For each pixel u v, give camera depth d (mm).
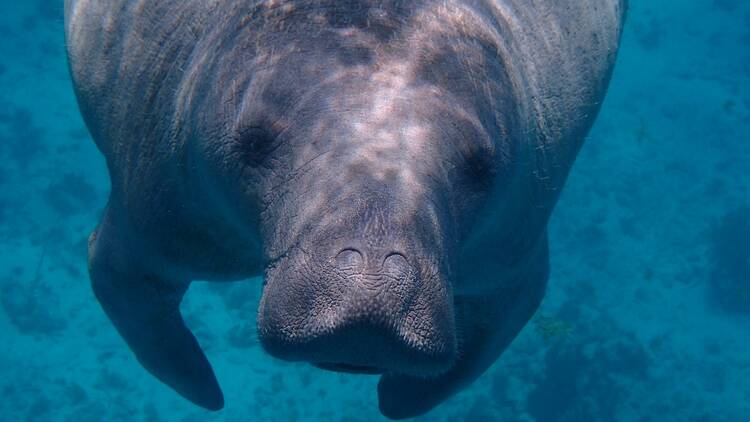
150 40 3176
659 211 18891
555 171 3637
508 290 3891
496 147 2365
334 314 1852
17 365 14359
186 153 2770
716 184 19547
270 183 2184
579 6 3863
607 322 16375
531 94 3129
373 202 1961
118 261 3672
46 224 16453
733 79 22844
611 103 21766
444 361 2006
